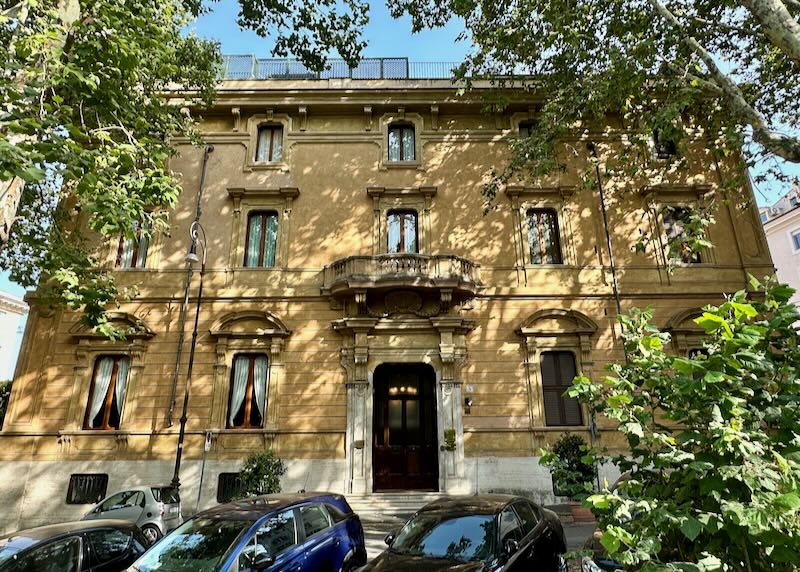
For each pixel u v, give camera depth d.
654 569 2.47
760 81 13.90
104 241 17.36
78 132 7.95
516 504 7.09
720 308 3.03
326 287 16.78
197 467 15.31
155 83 15.25
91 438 15.52
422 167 18.48
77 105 10.55
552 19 12.66
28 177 6.52
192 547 6.01
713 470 2.74
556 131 13.98
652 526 2.73
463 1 13.61
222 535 6.09
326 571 6.70
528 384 16.14
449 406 15.82
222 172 18.38
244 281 17.17
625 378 3.50
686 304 16.92
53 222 15.58
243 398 16.20
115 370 16.38
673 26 10.73
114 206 9.04
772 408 2.88
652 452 3.18
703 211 14.04
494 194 16.30
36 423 15.56
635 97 13.70
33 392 15.86
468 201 18.11
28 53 8.05
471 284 16.41
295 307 16.91
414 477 16.03
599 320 16.77
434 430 16.41
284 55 14.98
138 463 15.32
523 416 15.86
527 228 17.86
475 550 5.95
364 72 21.14
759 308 3.24
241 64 21.14
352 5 14.38
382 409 16.67
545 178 18.19
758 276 17.11
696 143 18.53
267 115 18.91
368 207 18.05
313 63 15.22
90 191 8.91
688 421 3.12
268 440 15.61
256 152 18.78
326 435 15.68
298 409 15.91
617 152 18.41
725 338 2.88
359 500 14.72
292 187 17.95
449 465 15.30
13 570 5.52
